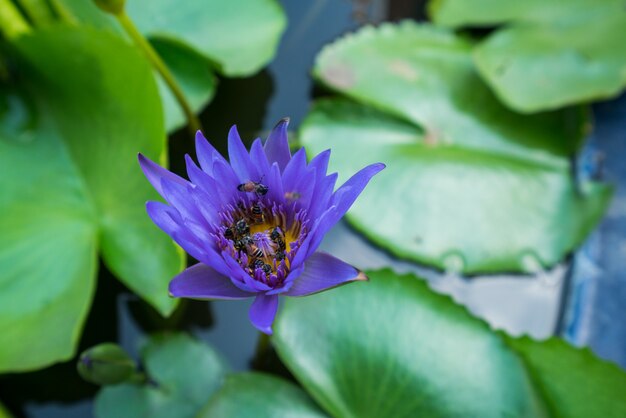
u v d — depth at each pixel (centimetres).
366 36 83
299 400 67
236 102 81
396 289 69
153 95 69
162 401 68
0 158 72
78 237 70
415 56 82
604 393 66
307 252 59
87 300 68
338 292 69
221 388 67
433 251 75
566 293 74
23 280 69
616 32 80
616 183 79
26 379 70
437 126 80
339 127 79
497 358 67
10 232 70
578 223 76
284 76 83
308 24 88
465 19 84
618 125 82
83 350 71
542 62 79
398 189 76
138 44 71
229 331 72
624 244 76
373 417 66
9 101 73
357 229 76
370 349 68
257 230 62
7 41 72
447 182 76
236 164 61
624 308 73
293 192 61
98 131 72
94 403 70
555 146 78
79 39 70
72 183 72
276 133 61
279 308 70
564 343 67
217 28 79
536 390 66
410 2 90
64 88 72
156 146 69
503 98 78
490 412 66
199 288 60
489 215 76
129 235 70
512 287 74
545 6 83
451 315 68
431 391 66
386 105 80
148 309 73
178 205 59
